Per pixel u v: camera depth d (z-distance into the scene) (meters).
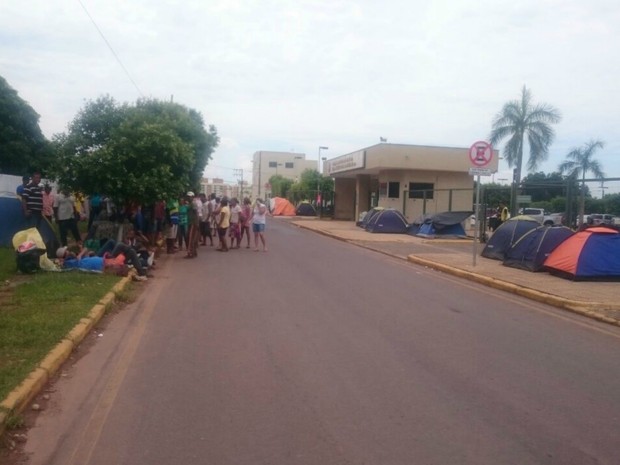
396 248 24.45
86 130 19.64
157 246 20.30
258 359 7.84
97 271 13.54
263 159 118.88
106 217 19.92
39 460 4.98
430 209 41.75
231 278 14.79
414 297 12.75
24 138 33.22
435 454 5.12
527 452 5.20
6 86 32.62
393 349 8.42
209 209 23.12
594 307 11.67
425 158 40.47
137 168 17.73
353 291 13.27
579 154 35.03
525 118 40.84
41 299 10.36
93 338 8.77
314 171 72.19
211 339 8.84
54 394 6.49
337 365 7.62
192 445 5.27
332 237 31.36
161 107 30.81
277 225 43.06
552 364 7.89
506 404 6.35
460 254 21.58
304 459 5.00
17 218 18.09
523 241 17.39
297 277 15.21
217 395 6.50
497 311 11.51
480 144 17.39
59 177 17.70
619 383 7.16
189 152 19.48
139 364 7.59
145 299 11.91
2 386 6.12
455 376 7.27
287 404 6.25
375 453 5.13
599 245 14.91
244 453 5.11
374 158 40.81
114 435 5.48
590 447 5.32
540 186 23.00
